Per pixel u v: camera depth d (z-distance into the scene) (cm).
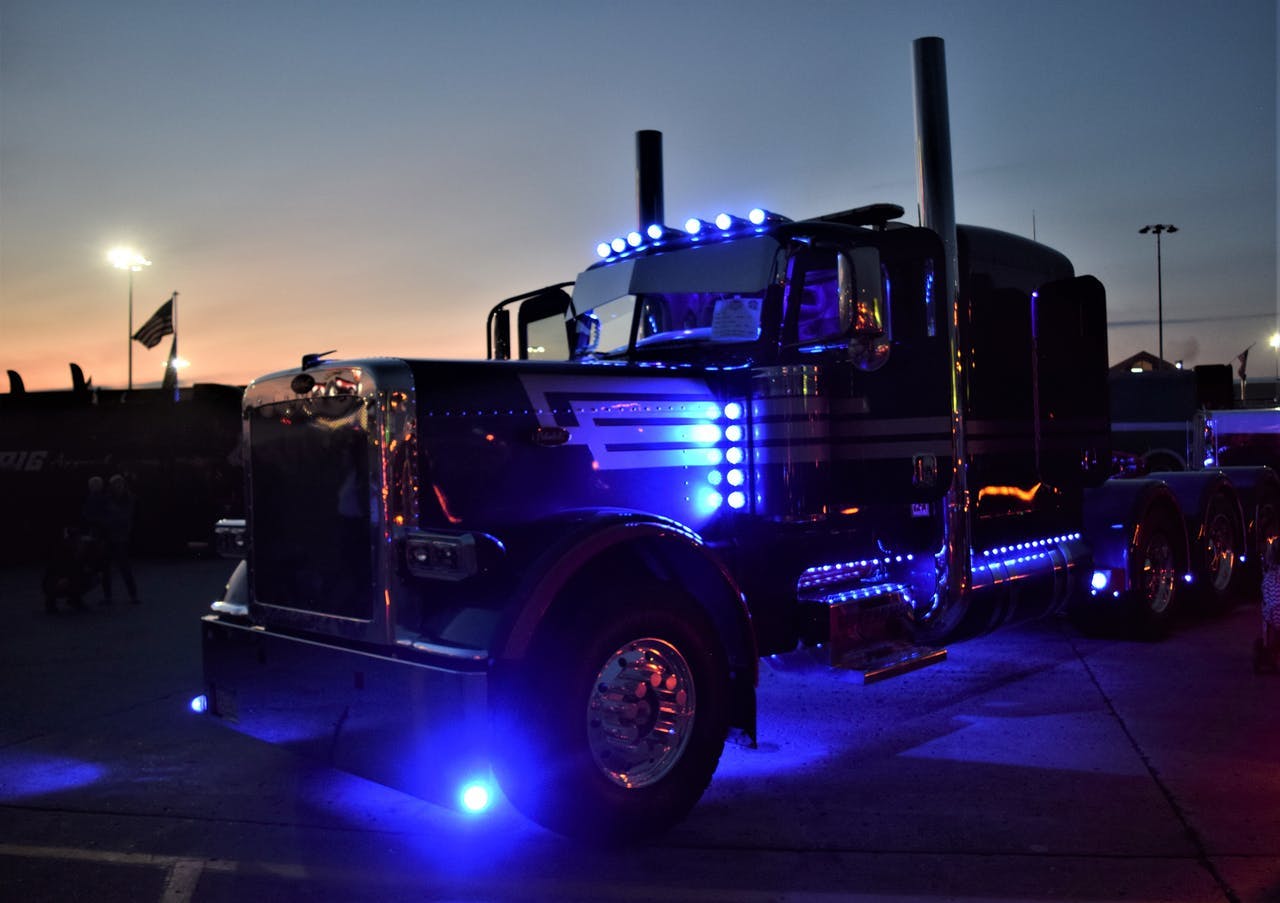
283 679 467
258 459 498
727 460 536
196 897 399
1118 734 577
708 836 445
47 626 1086
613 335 632
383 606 428
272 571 489
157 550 1916
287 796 512
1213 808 462
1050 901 374
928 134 626
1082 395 771
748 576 540
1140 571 810
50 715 688
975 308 664
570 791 414
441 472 439
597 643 420
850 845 431
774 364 545
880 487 561
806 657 570
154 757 584
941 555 611
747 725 482
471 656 398
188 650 924
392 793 514
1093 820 451
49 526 1991
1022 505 702
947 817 459
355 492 441
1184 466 2392
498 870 417
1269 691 669
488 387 461
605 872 412
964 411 616
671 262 609
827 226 550
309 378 459
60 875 422
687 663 450
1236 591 1019
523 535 441
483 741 393
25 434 1980
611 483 492
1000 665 755
